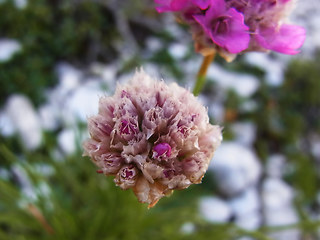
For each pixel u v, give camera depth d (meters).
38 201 0.07
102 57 0.14
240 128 0.13
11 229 0.09
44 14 0.13
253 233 0.07
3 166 0.10
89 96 0.12
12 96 0.12
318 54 0.17
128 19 0.15
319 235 0.11
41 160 0.09
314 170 0.13
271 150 0.13
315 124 0.14
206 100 0.14
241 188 0.12
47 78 0.13
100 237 0.08
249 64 0.15
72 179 0.09
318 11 0.21
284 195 0.12
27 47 0.13
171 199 0.10
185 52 0.15
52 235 0.07
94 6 0.14
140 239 0.08
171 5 0.05
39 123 0.11
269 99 0.14
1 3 0.13
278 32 0.05
